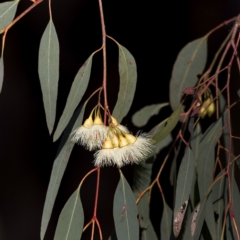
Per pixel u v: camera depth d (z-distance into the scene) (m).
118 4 5.74
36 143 6.07
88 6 5.75
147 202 3.38
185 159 2.98
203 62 3.86
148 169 3.41
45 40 2.64
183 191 2.93
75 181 6.09
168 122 2.95
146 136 2.81
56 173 2.80
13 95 5.90
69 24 5.76
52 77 2.62
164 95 5.73
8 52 5.73
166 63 5.74
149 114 4.06
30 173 6.07
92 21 5.75
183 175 2.95
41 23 5.75
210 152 3.15
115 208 2.85
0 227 5.95
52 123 2.59
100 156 2.56
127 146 2.57
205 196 2.99
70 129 2.82
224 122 3.26
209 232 3.22
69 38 5.75
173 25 5.73
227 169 2.97
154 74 5.77
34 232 6.01
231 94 5.39
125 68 2.83
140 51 5.77
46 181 6.08
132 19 5.75
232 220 2.93
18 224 6.01
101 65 5.76
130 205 2.86
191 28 5.69
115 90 5.77
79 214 2.89
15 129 6.00
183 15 5.71
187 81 3.85
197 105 3.24
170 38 5.74
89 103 5.71
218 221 3.17
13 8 2.71
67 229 2.87
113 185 6.09
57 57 2.62
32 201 6.06
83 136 2.56
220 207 3.18
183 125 3.28
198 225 2.95
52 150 6.08
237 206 3.04
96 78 5.75
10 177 6.02
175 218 2.88
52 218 6.07
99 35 5.75
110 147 2.56
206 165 3.14
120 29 5.75
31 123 6.04
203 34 5.65
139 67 5.76
